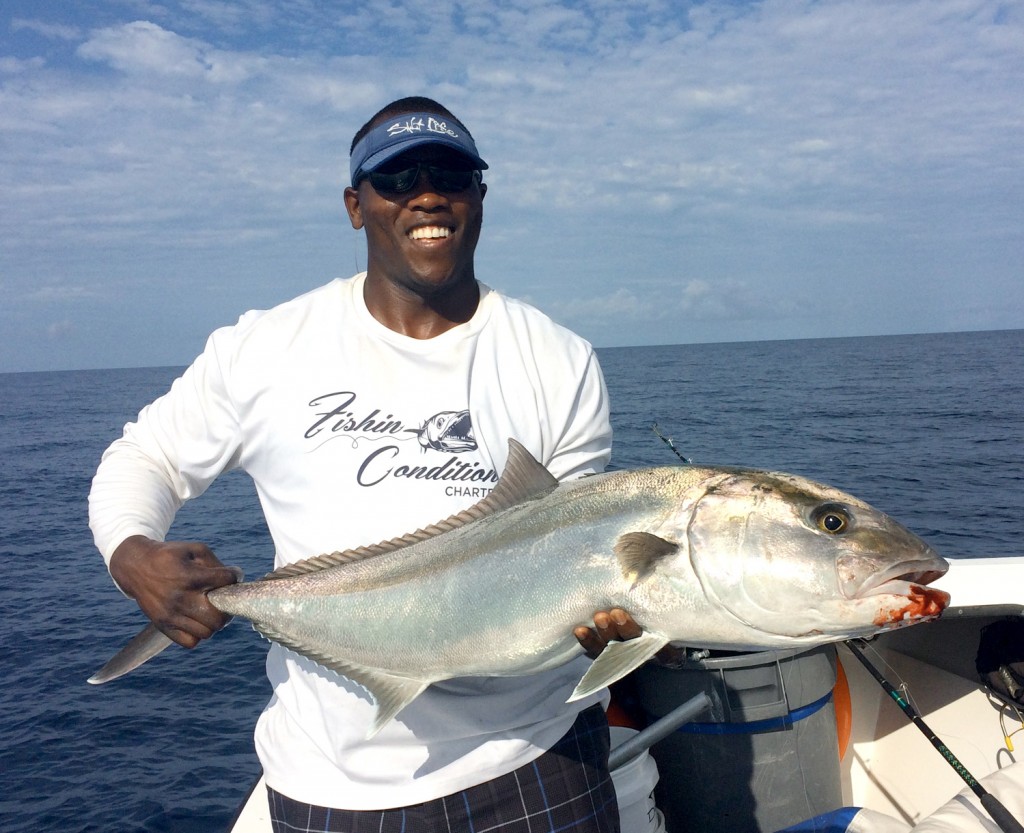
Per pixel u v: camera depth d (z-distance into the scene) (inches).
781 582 84.4
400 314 98.6
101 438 1787.6
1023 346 4960.6
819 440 1065.5
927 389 1999.3
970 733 145.9
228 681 347.9
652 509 90.1
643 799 124.0
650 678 138.3
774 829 133.2
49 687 352.2
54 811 255.8
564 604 89.0
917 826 101.5
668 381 2593.5
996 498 645.3
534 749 92.5
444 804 88.7
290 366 96.9
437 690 91.8
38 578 558.9
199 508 817.5
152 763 283.0
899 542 84.4
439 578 91.7
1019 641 142.3
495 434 96.1
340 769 90.0
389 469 93.8
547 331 104.4
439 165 92.9
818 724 136.0
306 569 95.1
